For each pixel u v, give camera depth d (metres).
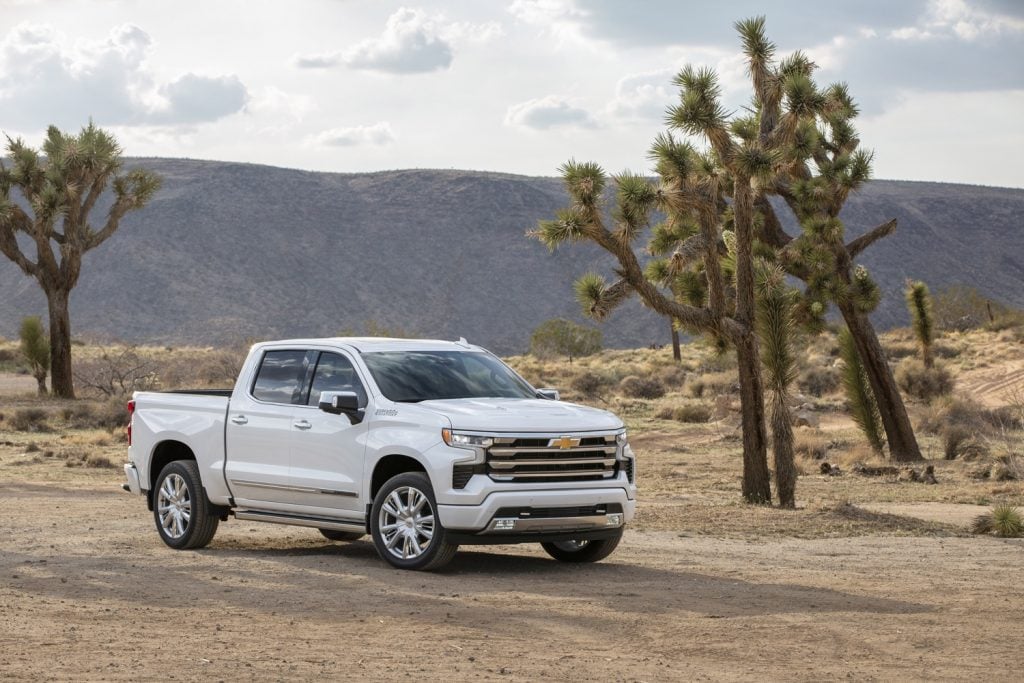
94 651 6.61
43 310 160.62
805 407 36.97
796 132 16.81
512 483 9.39
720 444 29.61
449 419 9.48
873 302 24.20
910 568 10.55
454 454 9.38
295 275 181.88
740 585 9.25
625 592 8.83
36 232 41.00
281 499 10.58
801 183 22.64
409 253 194.00
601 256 192.12
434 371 10.54
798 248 22.78
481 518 9.28
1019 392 41.28
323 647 6.77
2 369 66.25
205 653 6.57
